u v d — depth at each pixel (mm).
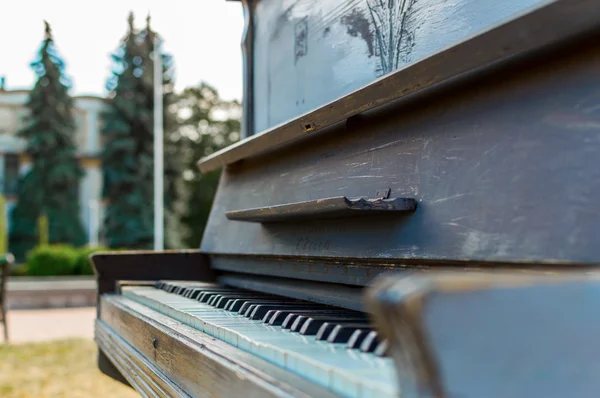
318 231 1604
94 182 32375
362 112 1452
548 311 530
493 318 514
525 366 517
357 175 1459
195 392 1112
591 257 819
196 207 35812
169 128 32281
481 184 1044
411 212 1217
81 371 5316
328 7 1989
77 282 11602
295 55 2273
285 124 1729
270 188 1983
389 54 1612
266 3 2607
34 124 31281
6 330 7039
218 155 2424
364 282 1419
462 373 498
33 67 31484
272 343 954
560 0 839
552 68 935
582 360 531
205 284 2412
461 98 1137
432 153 1194
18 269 16156
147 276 2631
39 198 30703
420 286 509
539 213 914
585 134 867
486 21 1261
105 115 31562
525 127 973
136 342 1679
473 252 1027
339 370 724
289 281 1867
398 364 542
